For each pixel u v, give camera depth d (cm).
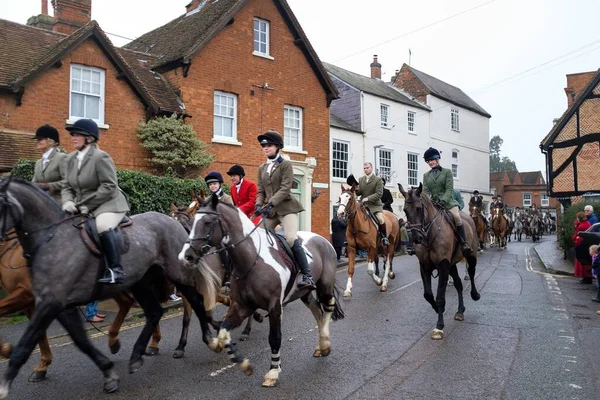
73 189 583
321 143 2178
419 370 603
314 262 646
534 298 1068
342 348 702
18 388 563
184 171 1609
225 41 1839
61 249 523
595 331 791
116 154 1537
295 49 2092
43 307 507
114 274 546
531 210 3666
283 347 709
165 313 980
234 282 560
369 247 1141
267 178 643
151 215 656
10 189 508
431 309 957
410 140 3061
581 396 520
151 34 2188
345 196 1098
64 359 678
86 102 1493
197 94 1745
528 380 566
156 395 535
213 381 577
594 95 2238
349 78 2919
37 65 1365
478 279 1348
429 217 799
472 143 3781
